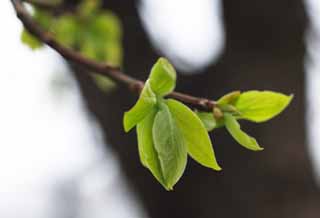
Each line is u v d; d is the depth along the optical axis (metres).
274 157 1.01
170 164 0.56
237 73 1.07
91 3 0.79
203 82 1.06
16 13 0.65
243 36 1.09
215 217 1.04
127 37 1.05
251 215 1.00
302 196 1.00
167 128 0.56
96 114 1.07
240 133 0.58
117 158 1.10
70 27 0.79
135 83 0.63
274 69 1.07
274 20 1.09
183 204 1.06
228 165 1.03
